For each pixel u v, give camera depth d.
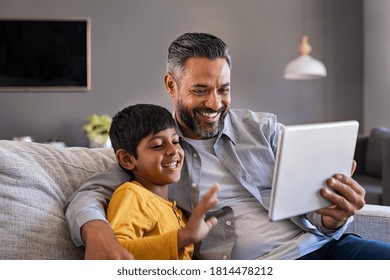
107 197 1.25
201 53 1.36
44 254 1.15
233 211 1.41
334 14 5.29
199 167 1.44
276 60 5.25
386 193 3.33
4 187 1.18
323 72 4.59
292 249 1.35
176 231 1.08
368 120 5.31
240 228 1.39
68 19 4.99
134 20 5.10
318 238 1.42
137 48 5.11
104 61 5.09
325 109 5.35
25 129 5.04
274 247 1.37
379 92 5.07
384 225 1.58
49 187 1.25
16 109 5.02
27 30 4.96
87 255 1.04
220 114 1.41
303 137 1.06
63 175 1.33
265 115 1.57
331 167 1.15
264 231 1.39
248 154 1.47
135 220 1.17
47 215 1.20
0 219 1.15
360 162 4.21
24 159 1.27
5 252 1.12
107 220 1.16
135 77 5.12
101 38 5.07
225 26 5.19
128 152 1.30
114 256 1.02
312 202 1.14
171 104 5.16
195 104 1.38
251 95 5.26
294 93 5.30
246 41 5.22
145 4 5.10
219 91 1.39
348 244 1.42
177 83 1.42
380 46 5.00
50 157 1.35
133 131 1.28
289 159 1.05
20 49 4.97
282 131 1.03
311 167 1.10
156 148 1.29
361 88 5.37
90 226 1.08
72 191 1.32
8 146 1.29
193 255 1.41
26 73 4.99
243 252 1.38
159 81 5.14
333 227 1.35
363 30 5.32
